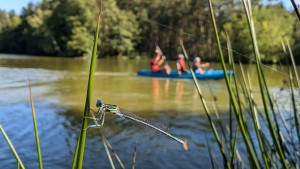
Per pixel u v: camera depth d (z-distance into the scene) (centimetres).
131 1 4750
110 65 2916
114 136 692
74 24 4131
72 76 1812
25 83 1454
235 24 2953
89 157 584
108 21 4312
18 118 827
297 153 233
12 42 5050
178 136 700
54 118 839
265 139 205
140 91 1345
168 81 1697
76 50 4156
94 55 123
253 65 2344
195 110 977
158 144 649
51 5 4622
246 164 441
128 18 4494
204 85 1571
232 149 191
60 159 580
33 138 677
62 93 1223
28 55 4488
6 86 1346
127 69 2461
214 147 634
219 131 734
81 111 928
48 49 4375
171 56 4341
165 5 4425
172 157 589
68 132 725
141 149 624
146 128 142
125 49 4397
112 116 852
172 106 1042
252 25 147
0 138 667
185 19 4206
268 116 148
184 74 1783
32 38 4681
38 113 886
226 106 1041
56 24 4347
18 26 5062
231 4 3369
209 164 555
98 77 1845
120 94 1258
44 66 2436
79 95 1192
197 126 783
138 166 555
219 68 2128
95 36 123
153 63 1894
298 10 126
